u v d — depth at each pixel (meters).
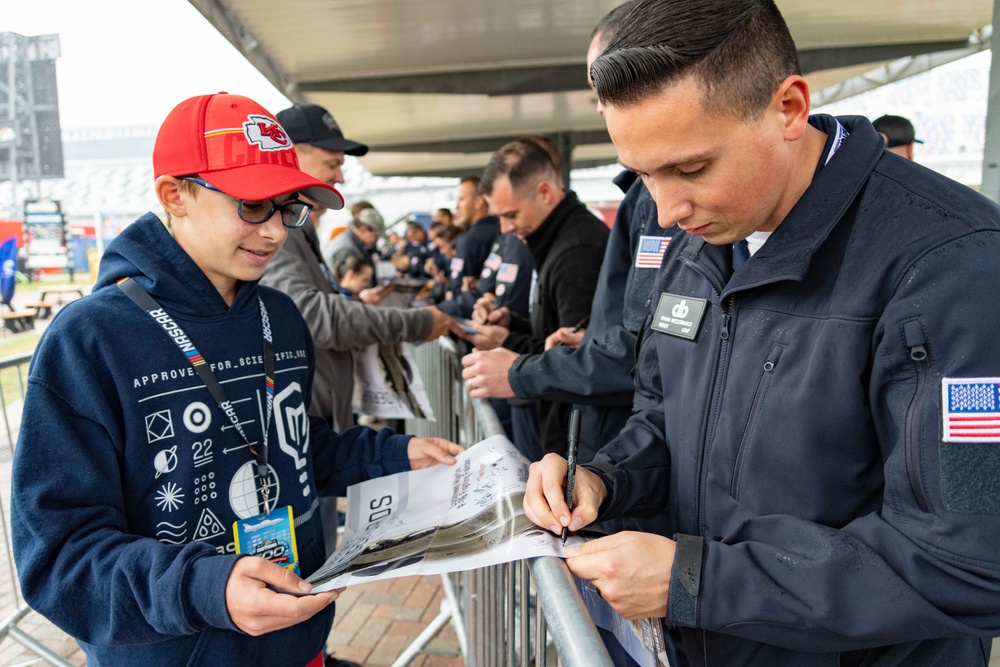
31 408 0.98
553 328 2.21
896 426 0.78
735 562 0.80
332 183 2.32
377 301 3.74
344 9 4.13
